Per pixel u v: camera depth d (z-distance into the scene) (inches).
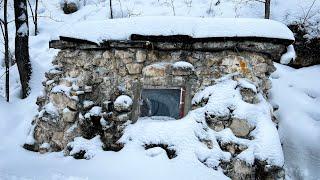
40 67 342.0
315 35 327.6
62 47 228.2
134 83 207.0
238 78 193.6
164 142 181.0
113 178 166.2
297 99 269.0
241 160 171.8
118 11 450.0
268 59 201.5
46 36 423.8
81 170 179.8
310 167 218.5
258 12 384.2
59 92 220.4
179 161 172.2
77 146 203.0
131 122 201.3
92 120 208.7
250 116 181.6
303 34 333.1
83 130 209.8
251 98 187.8
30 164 197.2
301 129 243.0
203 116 187.8
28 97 307.0
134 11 439.8
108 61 214.5
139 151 180.9
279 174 167.5
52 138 219.5
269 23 192.7
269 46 192.7
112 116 205.3
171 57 204.7
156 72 203.3
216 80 196.2
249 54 196.7
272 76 293.0
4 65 386.3
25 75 317.1
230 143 177.5
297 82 293.0
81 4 503.5
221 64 197.5
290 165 219.5
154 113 202.8
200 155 173.9
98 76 216.4
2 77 352.5
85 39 212.5
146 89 205.9
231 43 193.5
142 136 186.4
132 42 202.5
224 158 174.6
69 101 215.5
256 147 172.2
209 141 179.6
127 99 203.5
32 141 226.5
